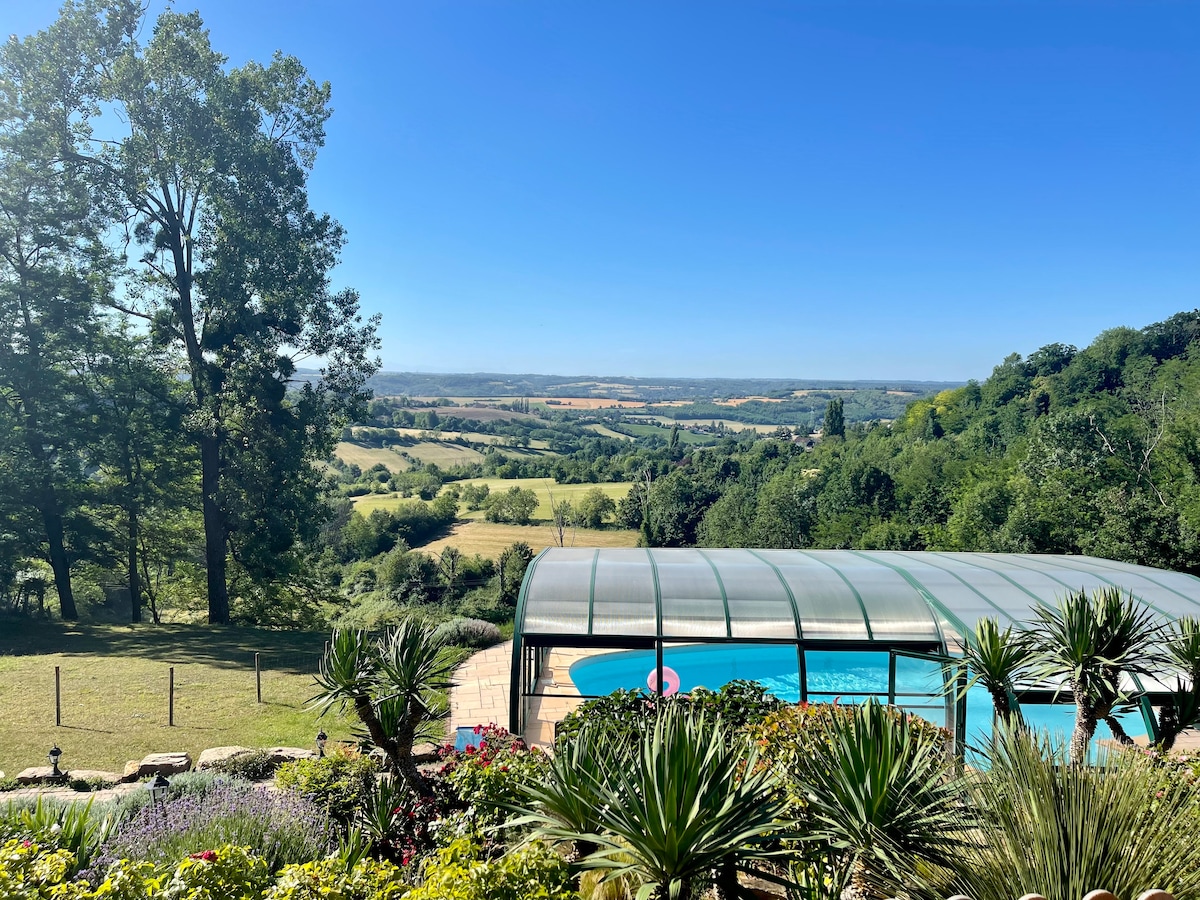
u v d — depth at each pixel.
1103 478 39.66
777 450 91.06
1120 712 11.02
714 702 10.39
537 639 13.51
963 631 13.03
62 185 25.03
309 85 28.17
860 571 15.34
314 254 28.88
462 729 13.45
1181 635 9.70
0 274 25.59
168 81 25.34
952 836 5.00
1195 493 35.56
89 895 4.72
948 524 47.84
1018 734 5.00
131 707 15.36
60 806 8.43
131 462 29.88
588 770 5.84
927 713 13.34
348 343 29.47
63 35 24.31
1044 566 16.44
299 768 9.65
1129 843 4.15
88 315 26.53
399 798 8.74
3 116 24.14
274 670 18.98
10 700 15.56
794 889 5.30
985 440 69.62
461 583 52.97
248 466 27.50
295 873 5.29
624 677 20.45
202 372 27.02
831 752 5.95
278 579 31.02
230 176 26.42
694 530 73.56
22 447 25.53
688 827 4.83
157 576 35.50
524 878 5.29
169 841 6.57
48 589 34.84
